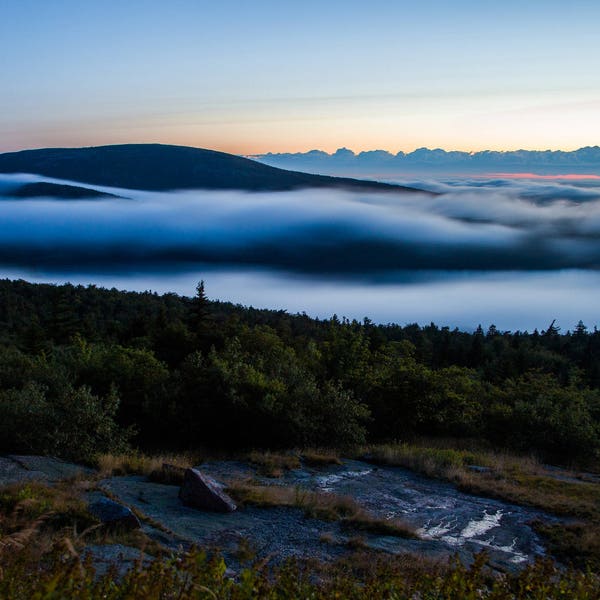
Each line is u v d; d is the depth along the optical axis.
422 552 9.20
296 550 8.76
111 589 3.49
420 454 16.62
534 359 63.72
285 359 27.11
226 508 10.47
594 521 11.64
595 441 19.88
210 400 19.34
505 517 11.82
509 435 21.25
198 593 3.38
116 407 15.98
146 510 10.05
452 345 77.88
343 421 19.30
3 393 15.65
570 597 4.19
